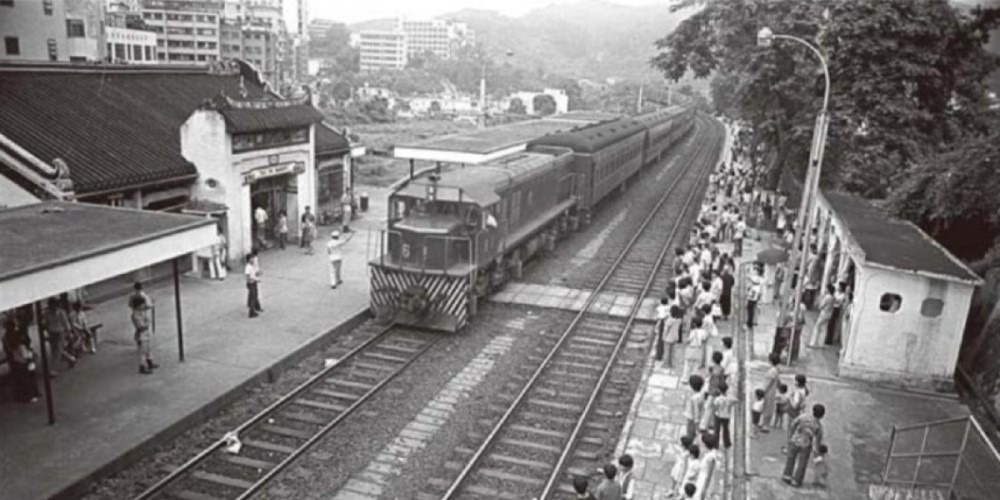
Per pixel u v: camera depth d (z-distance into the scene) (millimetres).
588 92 145750
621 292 24969
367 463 13492
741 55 32094
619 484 10961
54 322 15930
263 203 27266
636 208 41062
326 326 19453
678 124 74000
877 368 17453
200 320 19516
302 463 13336
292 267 24906
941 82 27156
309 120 27062
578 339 20406
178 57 113000
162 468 12984
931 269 16797
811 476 13289
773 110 31484
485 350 19188
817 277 23328
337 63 163125
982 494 12094
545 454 14141
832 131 27359
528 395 16656
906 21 26781
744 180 41594
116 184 20578
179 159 23453
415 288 20031
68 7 51750
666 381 17531
